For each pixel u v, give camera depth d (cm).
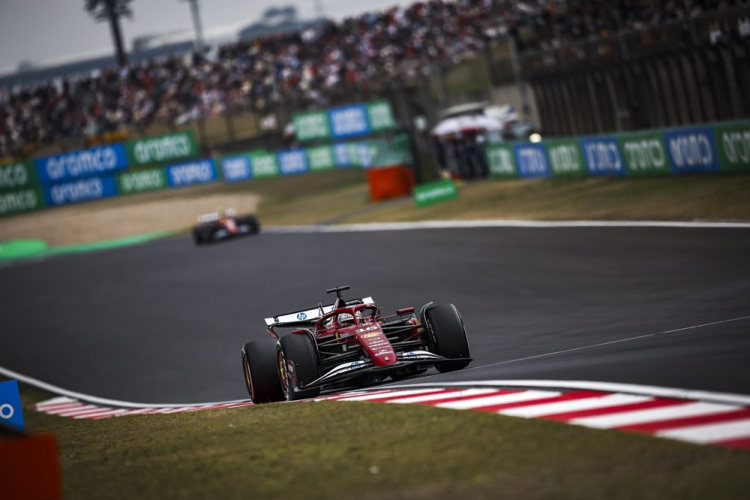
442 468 2269
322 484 2261
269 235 14950
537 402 2859
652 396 2684
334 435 2803
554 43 15875
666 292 6112
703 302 5319
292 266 11569
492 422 2673
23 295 13825
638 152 11162
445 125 16450
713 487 1894
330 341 3934
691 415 2417
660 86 12925
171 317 10269
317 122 19350
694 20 11612
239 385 6738
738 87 11219
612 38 13662
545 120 16775
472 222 11538
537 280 7738
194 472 2561
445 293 8138
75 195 18275
